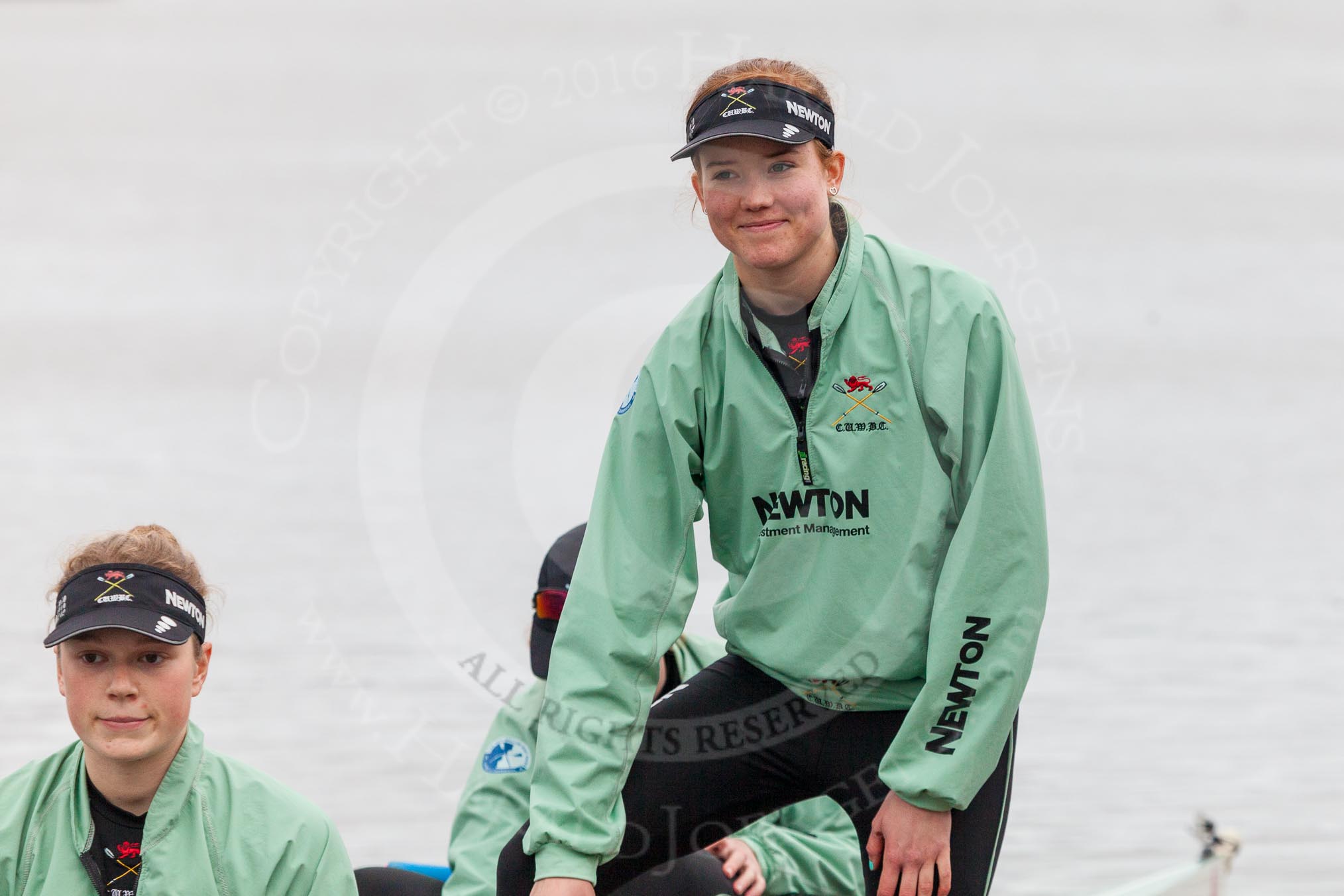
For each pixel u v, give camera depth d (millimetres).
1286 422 42969
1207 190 104875
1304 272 72000
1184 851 18172
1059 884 17359
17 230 85000
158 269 72000
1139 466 38312
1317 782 20141
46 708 21922
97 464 37250
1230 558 30422
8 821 9375
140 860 9312
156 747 9133
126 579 9125
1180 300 63562
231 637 25000
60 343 53812
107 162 119562
